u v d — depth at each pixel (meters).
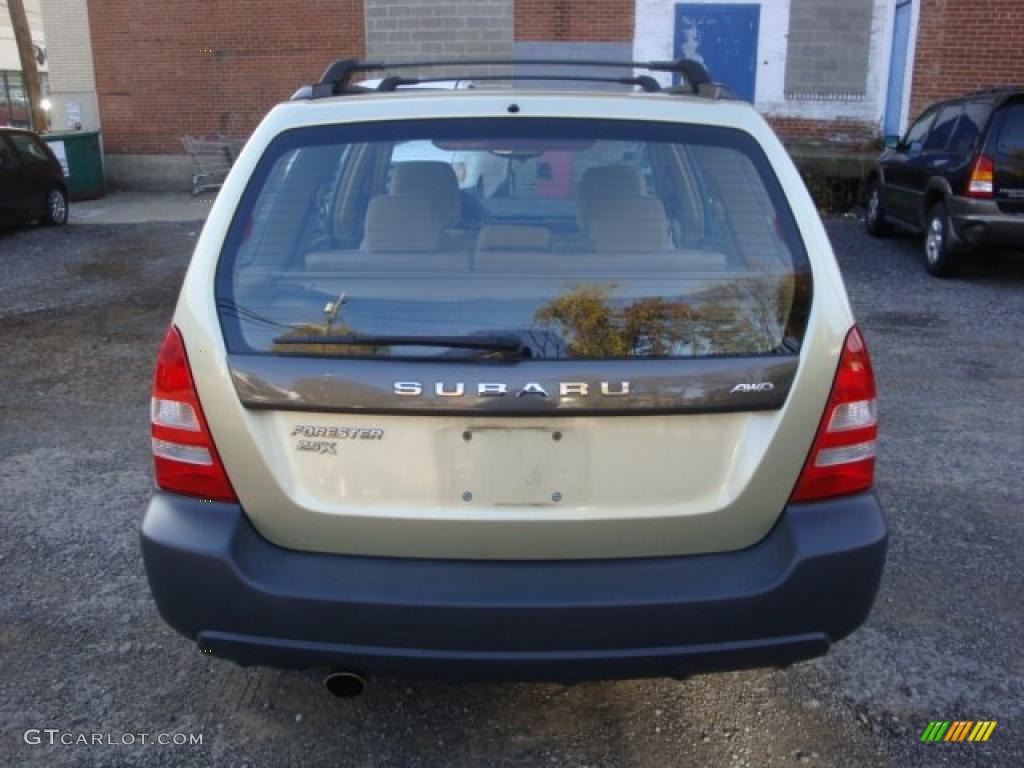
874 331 8.03
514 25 16.28
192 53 17.91
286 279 2.61
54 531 4.35
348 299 2.56
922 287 9.76
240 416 2.51
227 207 2.67
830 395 2.54
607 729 3.03
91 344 7.79
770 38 15.73
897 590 3.84
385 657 2.49
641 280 2.60
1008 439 5.51
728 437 2.54
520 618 2.45
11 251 12.41
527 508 2.53
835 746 2.95
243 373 2.50
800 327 2.56
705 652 2.49
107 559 4.09
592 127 2.77
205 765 2.86
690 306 2.56
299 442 2.53
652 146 2.76
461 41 16.55
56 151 17.33
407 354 2.48
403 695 3.18
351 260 2.63
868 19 15.58
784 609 2.51
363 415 2.49
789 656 2.56
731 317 2.55
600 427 2.50
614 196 2.72
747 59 15.87
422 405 2.46
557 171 2.74
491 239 2.65
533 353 2.48
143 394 6.47
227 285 2.59
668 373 2.47
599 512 2.53
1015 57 14.90
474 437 2.50
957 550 4.18
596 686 3.24
